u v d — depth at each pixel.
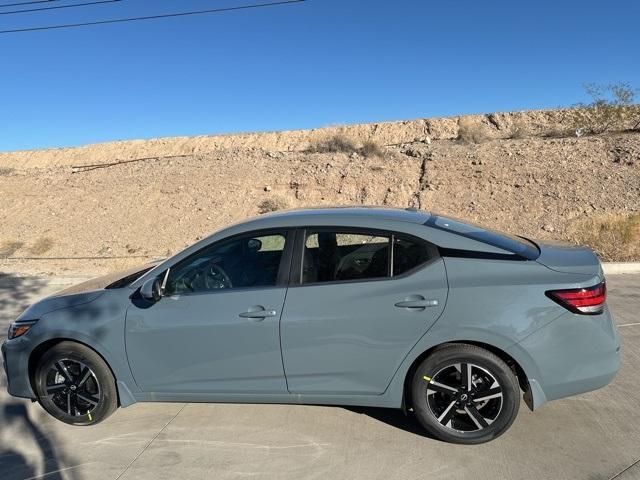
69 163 32.97
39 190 22.86
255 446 4.18
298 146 27.75
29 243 18.67
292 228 4.30
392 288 4.00
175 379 4.35
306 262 4.21
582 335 3.84
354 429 4.38
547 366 3.84
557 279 3.88
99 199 21.02
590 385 3.88
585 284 3.86
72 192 22.05
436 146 21.08
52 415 4.64
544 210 15.42
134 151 32.62
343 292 4.07
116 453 4.16
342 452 4.04
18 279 11.81
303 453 4.05
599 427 4.24
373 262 4.13
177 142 32.38
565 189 16.09
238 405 4.90
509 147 19.36
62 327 4.46
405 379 4.06
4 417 4.86
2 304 9.80
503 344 3.83
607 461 3.79
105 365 4.48
